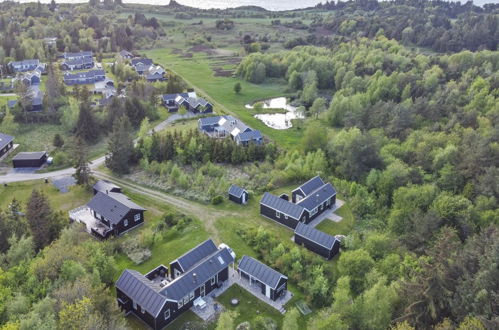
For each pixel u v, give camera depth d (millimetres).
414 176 79625
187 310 53438
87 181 84250
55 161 94000
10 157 97500
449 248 49438
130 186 85875
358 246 64000
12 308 42250
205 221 73500
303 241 66062
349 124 108375
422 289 46094
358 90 138250
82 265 52156
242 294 56406
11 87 140625
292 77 157875
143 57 193000
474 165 77938
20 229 61031
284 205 72375
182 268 56812
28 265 51594
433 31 191875
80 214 74250
